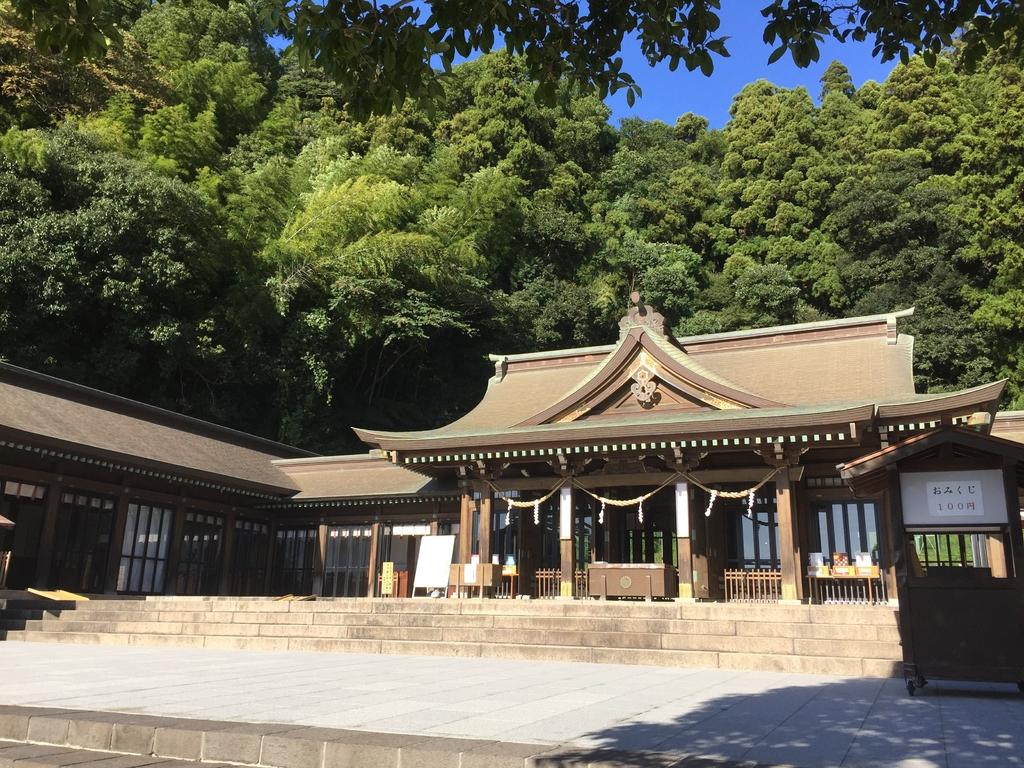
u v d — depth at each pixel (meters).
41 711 5.77
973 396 14.48
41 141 26.69
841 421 14.87
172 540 21.41
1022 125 41.56
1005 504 8.16
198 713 5.84
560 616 13.34
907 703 7.07
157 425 23.38
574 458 18.25
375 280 34.91
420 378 43.28
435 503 22.30
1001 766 4.25
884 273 43.38
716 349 21.92
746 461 18.03
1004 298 39.09
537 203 51.44
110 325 29.16
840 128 57.81
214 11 48.47
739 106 61.44
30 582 18.33
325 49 5.18
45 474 18.00
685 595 16.22
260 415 36.28
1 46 31.03
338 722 5.48
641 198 57.75
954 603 7.99
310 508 24.20
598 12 5.62
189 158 35.28
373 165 40.31
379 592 22.39
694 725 5.56
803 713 6.29
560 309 45.12
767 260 50.62
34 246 25.89
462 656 12.08
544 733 5.12
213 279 31.45
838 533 17.42
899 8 5.32
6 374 19.78
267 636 13.67
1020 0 5.12
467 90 56.31
